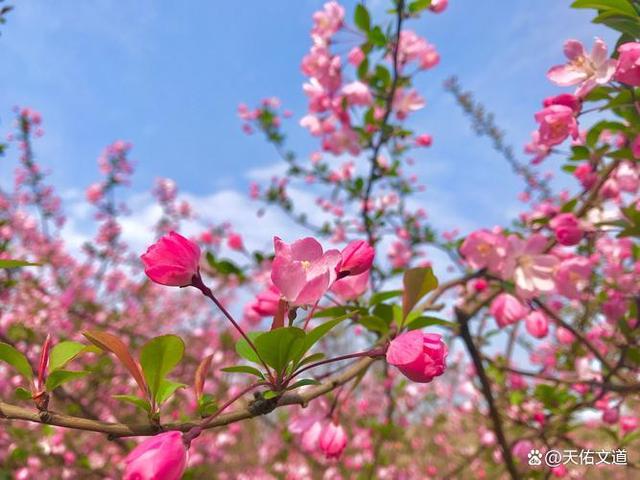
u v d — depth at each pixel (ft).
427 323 0.83
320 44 1.53
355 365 0.77
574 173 1.23
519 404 1.50
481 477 2.51
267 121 2.54
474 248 1.14
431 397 3.32
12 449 1.93
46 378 0.57
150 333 3.39
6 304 2.19
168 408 2.34
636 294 1.36
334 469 2.67
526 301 1.13
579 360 1.57
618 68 0.77
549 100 0.88
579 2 0.78
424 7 1.34
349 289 0.87
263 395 0.59
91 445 2.29
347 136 1.57
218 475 2.91
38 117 2.95
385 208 2.35
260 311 0.80
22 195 3.07
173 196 3.68
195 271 0.62
